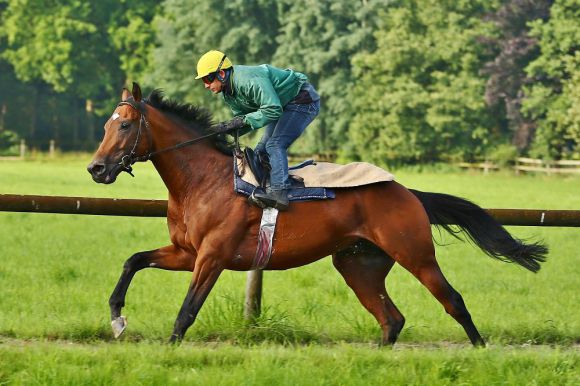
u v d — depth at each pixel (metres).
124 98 9.30
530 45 60.16
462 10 65.69
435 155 63.75
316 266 17.41
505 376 7.75
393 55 63.19
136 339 9.87
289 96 9.37
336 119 67.94
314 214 9.23
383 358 8.20
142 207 10.49
